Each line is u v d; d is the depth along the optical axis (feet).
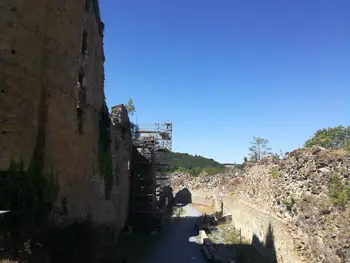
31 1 48.88
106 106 84.17
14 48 45.96
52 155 51.72
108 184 83.87
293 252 54.54
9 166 43.96
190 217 166.61
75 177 60.08
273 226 69.72
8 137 44.29
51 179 50.85
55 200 51.98
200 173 276.41
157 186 134.92
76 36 59.93
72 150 57.98
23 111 46.65
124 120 110.83
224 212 157.89
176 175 284.20
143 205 125.08
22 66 46.80
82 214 62.75
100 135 78.59
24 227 43.04
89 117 69.46
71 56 57.72
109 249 75.31
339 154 50.06
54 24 53.42
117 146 98.02
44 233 46.26
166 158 147.23
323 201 47.16
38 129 49.80
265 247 75.82
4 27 44.96
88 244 57.21
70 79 57.16
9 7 45.75
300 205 53.21
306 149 56.59
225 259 83.05
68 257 49.08
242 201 116.67
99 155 77.10
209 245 95.50
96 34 76.02
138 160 128.26
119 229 100.42
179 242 105.60
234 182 161.68
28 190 45.39
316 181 50.29
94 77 74.18
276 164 73.31
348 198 43.14
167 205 158.92
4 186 42.52
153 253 90.02
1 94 43.98
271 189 73.46
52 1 53.31
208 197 223.51
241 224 113.70
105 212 80.64
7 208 41.75
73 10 59.11
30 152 47.55
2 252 38.19
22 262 38.60
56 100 52.90
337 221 42.75
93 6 73.46
